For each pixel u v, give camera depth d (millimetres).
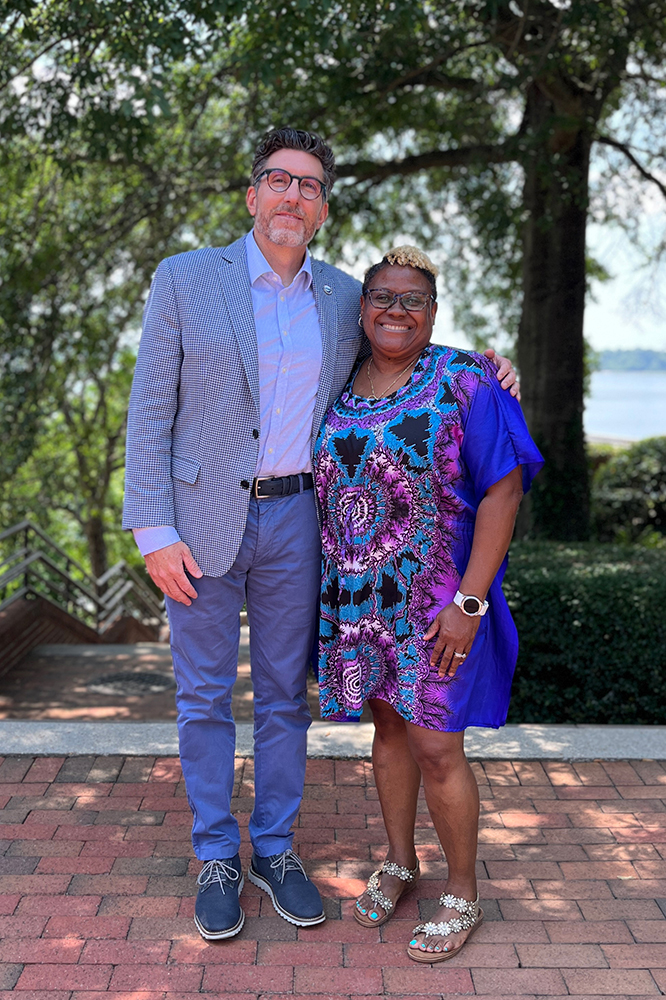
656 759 3506
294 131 2453
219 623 2555
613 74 7973
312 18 5715
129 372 14672
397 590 2371
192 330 2439
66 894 2623
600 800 3215
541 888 2697
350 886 2705
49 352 9141
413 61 7613
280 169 2393
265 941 2445
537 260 9398
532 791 3275
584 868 2801
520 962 2369
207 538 2492
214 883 2520
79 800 3154
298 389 2496
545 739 3660
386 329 2375
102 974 2297
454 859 2443
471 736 3688
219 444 2479
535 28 7430
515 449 2297
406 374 2428
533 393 9609
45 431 12023
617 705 4723
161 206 8836
